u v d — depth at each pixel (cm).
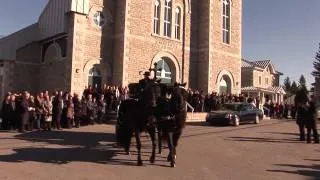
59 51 3075
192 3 3738
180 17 3625
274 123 3017
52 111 2225
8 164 1184
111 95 2625
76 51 2883
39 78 3322
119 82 3075
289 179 1132
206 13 3741
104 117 2597
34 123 2205
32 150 1450
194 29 3753
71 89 2836
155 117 1270
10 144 1585
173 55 3525
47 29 3228
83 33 2931
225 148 1650
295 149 1702
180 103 1272
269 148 1700
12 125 2147
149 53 3303
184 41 3634
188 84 3659
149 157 1389
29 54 3294
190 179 1086
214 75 3759
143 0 3262
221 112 2700
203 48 3725
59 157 1332
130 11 3153
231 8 4003
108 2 3123
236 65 4012
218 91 3791
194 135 2038
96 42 3042
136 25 3200
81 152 1448
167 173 1150
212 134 2105
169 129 1266
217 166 1278
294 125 2841
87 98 2491
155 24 3412
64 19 3005
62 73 3000
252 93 5688
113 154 1429
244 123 2856
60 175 1073
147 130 1292
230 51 3953
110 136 1927
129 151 1468
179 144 1706
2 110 2158
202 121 2978
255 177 1141
